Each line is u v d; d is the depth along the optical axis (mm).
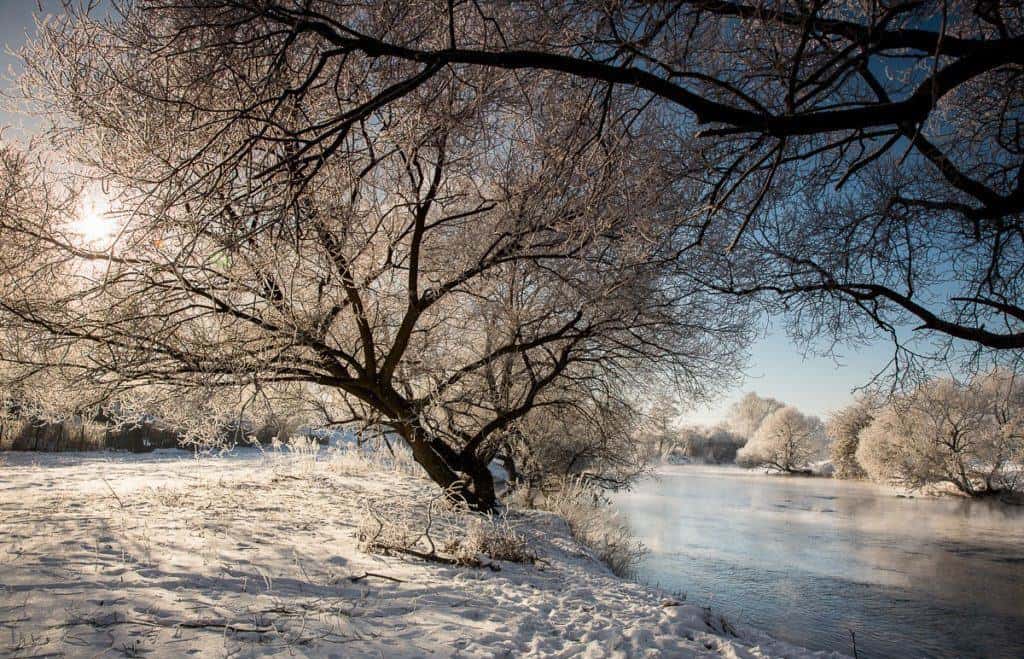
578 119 5402
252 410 11398
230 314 9430
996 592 14523
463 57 4156
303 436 20016
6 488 11773
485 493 13281
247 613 4645
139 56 4773
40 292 8430
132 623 4129
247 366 9781
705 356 13367
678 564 15898
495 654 4516
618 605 6832
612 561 13711
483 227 10898
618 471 20516
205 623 4281
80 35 6359
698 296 12203
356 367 11281
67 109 7855
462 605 5824
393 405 11805
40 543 6035
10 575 4816
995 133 7035
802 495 37250
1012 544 20672
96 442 25656
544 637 5168
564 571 8797
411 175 9344
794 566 16469
